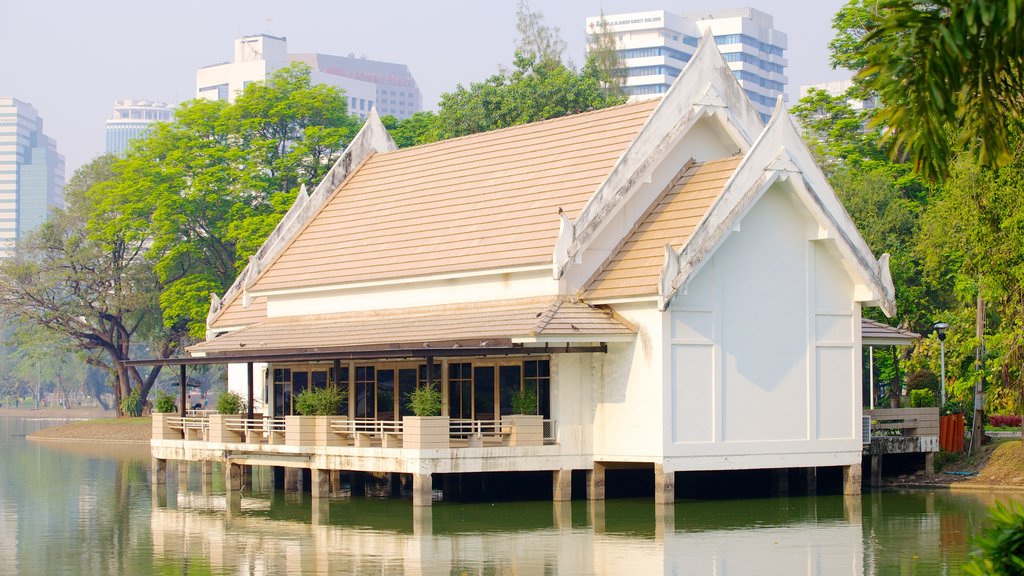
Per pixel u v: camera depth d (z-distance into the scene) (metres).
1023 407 41.91
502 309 43.34
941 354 49.06
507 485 44.75
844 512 38.38
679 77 44.19
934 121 15.62
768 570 28.48
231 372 55.72
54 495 47.56
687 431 39.41
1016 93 16.50
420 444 38.19
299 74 93.12
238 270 84.50
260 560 30.81
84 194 100.00
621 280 40.72
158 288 96.44
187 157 88.19
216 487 50.28
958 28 14.65
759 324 41.12
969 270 44.16
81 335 97.81
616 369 40.47
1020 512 14.02
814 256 42.47
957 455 47.41
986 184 40.88
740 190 40.12
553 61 94.25
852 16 68.81
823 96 72.62
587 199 42.97
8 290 96.94
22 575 29.56
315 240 54.03
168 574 29.25
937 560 29.62
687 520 36.81
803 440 41.78
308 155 87.75
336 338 45.94
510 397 42.19
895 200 61.91
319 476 42.75
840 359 42.94
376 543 33.03
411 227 49.69
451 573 28.52
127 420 94.94
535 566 29.20
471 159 51.22
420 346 40.81
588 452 41.03
